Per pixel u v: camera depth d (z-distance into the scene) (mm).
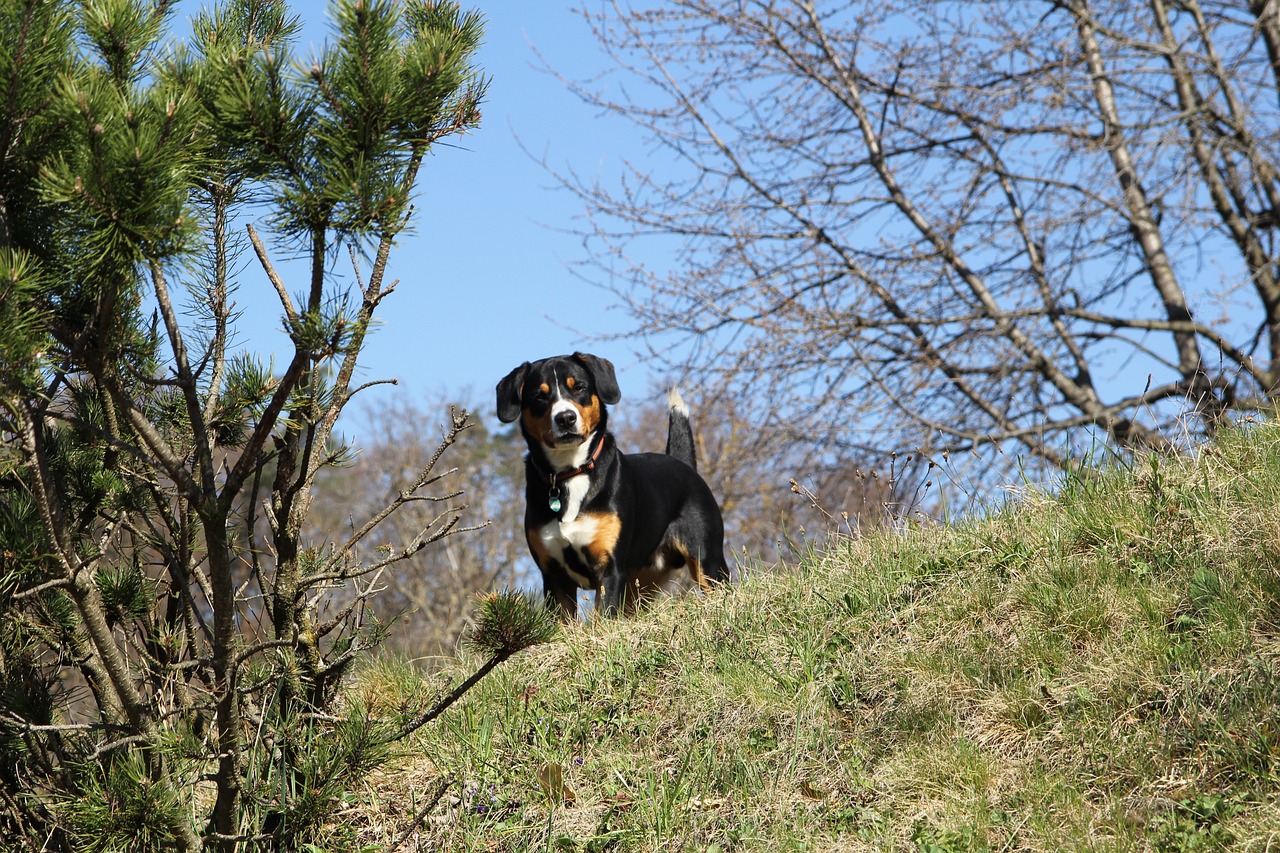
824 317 12312
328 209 3104
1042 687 3750
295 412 3629
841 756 3883
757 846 3547
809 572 5082
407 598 16906
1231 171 12312
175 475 3291
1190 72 11766
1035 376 12750
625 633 5121
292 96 3068
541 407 6215
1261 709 3357
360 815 4223
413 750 4441
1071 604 4031
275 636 3824
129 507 3957
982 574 4492
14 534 3383
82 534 3887
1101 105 12875
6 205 3104
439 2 3582
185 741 3477
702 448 14852
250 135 3021
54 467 3771
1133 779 3373
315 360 3275
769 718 4152
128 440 3844
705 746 4125
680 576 7352
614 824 3906
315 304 3213
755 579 5270
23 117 2912
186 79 3127
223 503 3316
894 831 3445
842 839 3486
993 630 4156
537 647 5109
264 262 3617
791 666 4402
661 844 3729
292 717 3828
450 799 4223
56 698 4066
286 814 3738
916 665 4074
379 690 5039
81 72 3000
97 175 2748
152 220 2818
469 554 18734
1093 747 3504
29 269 2924
